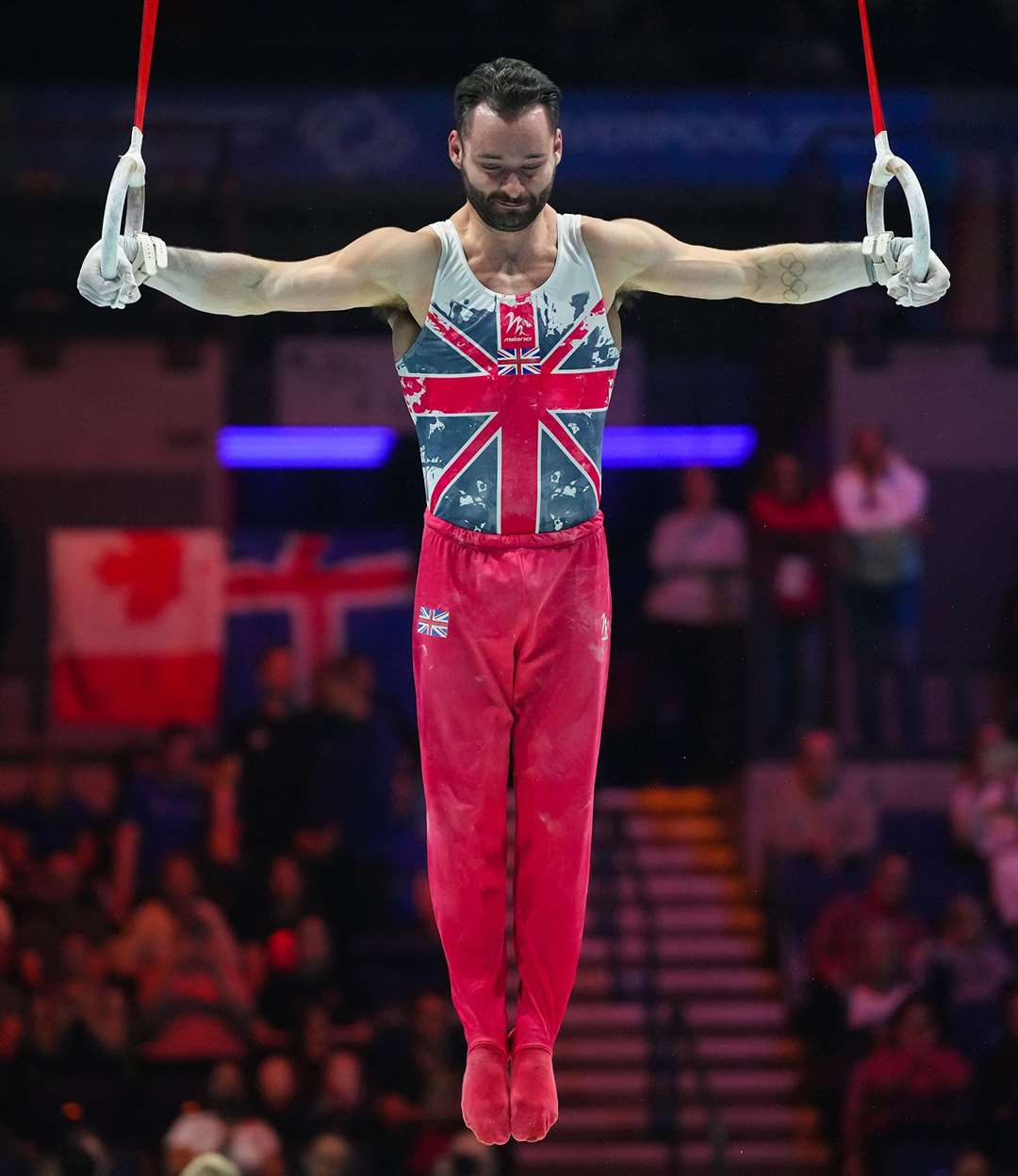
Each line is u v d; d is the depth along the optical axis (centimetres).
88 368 2953
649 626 3014
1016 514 3028
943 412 3017
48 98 3083
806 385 3089
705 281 1063
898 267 1048
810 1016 2620
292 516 3144
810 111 3105
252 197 3048
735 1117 2612
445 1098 2386
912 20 3155
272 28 3228
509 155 1012
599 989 2786
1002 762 2817
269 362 2989
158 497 2956
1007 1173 2394
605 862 2941
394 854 2712
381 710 2773
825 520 2888
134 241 1003
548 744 1063
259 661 2945
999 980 2592
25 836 2630
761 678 2912
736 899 2888
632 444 3148
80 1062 2378
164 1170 2252
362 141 3067
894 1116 2448
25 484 2948
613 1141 2602
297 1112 2325
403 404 2992
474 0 3250
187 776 2703
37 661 2941
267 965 2505
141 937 2467
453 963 1071
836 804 2838
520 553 1058
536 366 1041
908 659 2892
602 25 3216
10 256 3028
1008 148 3050
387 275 1038
